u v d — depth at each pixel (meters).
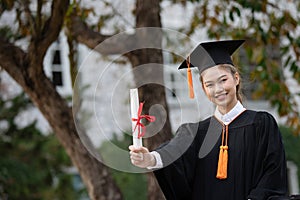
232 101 4.34
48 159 10.89
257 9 7.44
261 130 4.25
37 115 12.05
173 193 4.30
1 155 10.66
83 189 11.32
